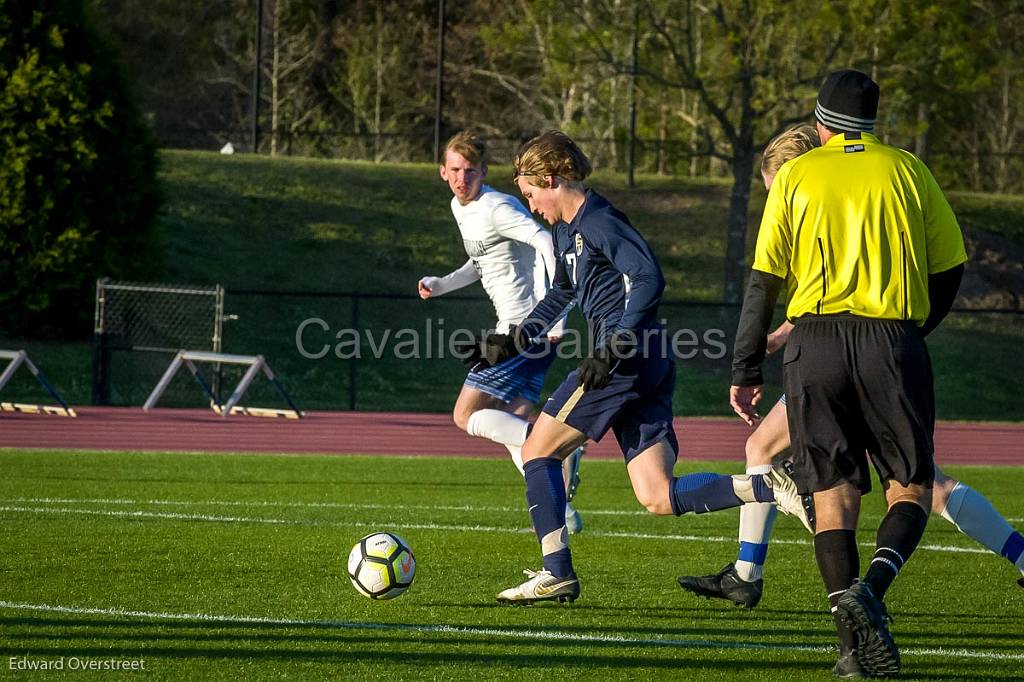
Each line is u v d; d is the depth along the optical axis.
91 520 28.83
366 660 16.28
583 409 19.72
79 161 73.38
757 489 18.69
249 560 23.80
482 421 23.94
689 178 120.38
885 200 16.12
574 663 16.33
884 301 15.93
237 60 157.62
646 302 19.06
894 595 21.81
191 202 100.62
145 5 154.38
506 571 23.34
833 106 16.80
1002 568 24.69
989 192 139.00
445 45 150.12
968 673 16.08
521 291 29.08
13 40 73.38
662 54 87.69
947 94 77.81
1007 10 79.12
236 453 47.56
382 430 58.59
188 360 64.88
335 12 160.75
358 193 106.62
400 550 20.14
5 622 18.12
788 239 16.44
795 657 16.84
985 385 83.50
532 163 20.19
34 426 55.31
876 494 38.75
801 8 75.06
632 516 31.97
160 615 18.80
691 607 20.36
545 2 80.00
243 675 15.42
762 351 16.88
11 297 73.12
